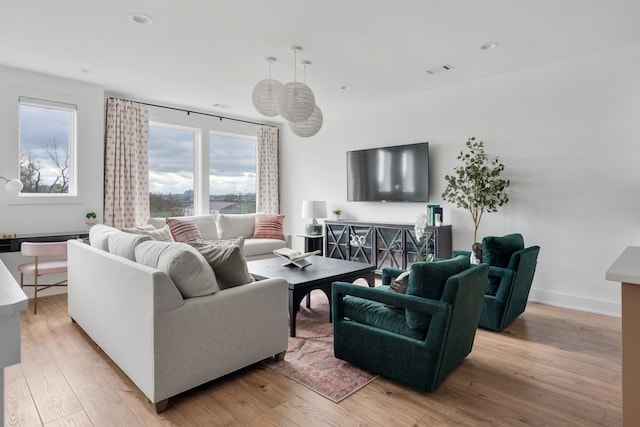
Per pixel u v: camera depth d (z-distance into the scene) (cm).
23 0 262
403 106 507
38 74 415
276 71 406
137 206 497
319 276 322
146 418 190
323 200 613
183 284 208
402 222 505
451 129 461
